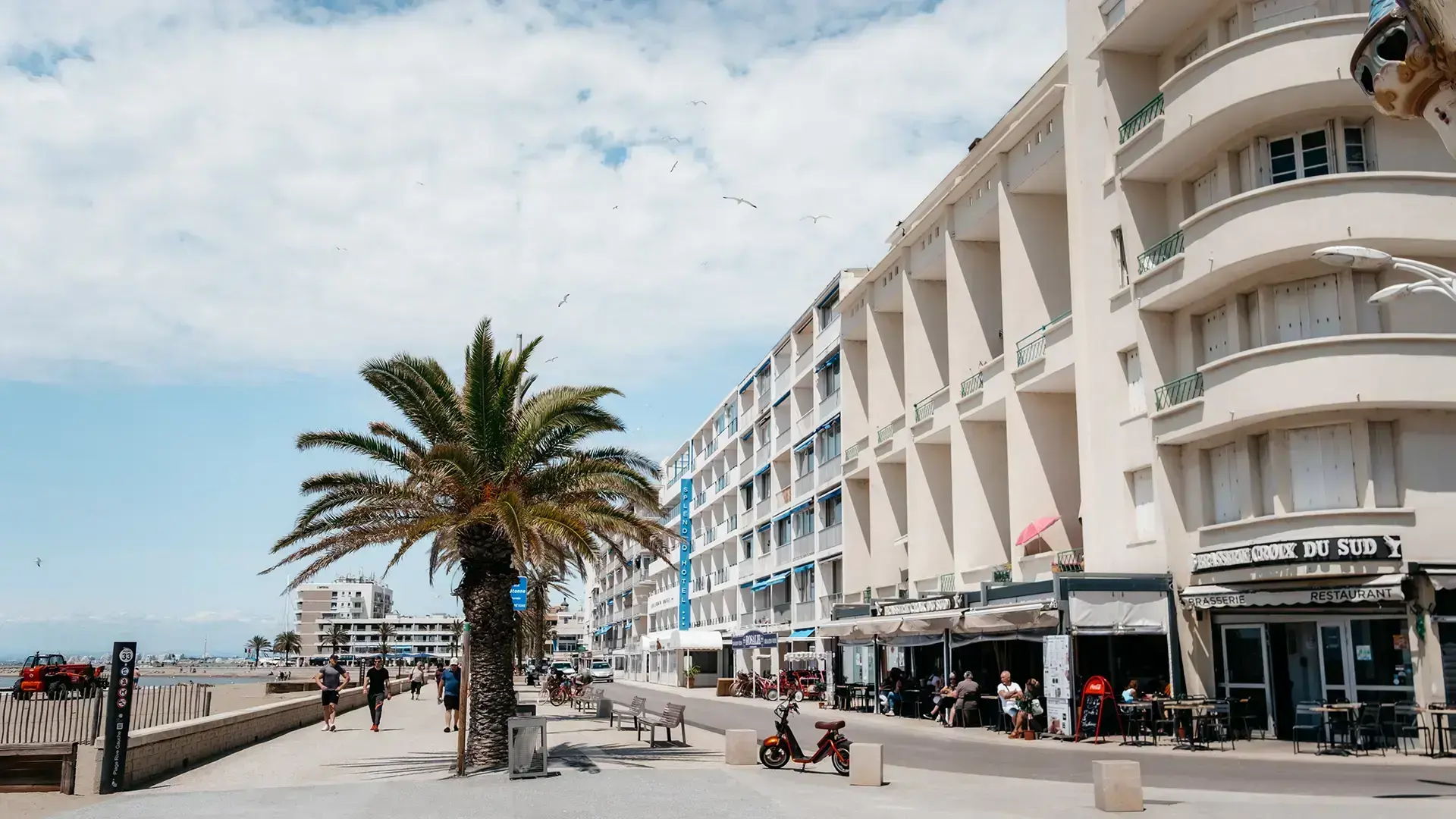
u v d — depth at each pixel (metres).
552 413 20.19
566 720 32.16
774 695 49.47
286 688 44.06
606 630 122.06
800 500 54.62
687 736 25.94
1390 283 21.55
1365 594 20.19
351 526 19.70
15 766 16.08
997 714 28.27
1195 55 25.67
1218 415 22.59
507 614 19.44
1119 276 26.53
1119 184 26.03
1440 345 20.80
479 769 18.61
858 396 47.47
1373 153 22.06
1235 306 23.28
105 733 16.38
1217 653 23.11
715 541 75.06
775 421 60.81
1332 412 21.42
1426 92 11.67
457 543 19.89
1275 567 21.47
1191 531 24.02
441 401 20.06
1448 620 20.05
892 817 12.93
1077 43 28.23
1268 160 23.06
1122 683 24.28
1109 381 26.41
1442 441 21.03
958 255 35.94
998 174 32.62
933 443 39.25
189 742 20.00
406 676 79.44
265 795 15.54
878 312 44.47
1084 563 27.12
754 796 14.80
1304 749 20.25
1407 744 20.02
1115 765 13.11
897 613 34.62
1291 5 23.05
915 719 31.83
